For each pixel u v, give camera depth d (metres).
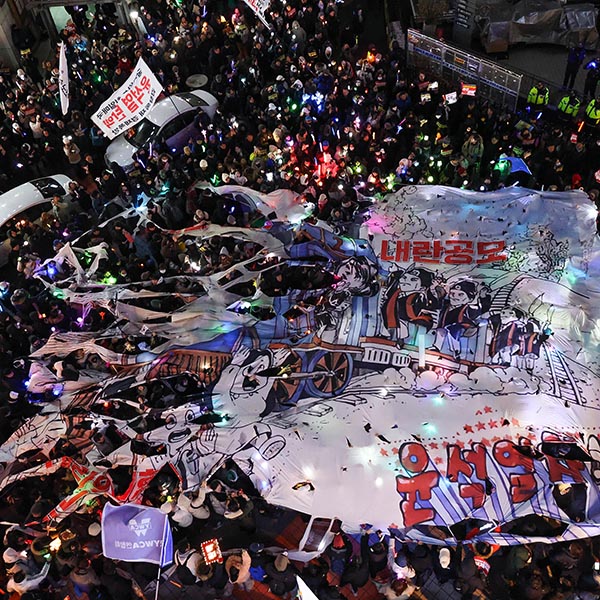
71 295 13.29
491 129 17.39
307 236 13.03
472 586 10.17
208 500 11.17
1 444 12.48
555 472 9.20
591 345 10.48
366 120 17.83
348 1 24.56
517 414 9.60
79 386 11.74
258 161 16.23
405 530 9.64
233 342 11.25
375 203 13.20
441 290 11.10
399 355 10.48
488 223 12.36
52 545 10.48
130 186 16.80
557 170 15.58
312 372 10.48
